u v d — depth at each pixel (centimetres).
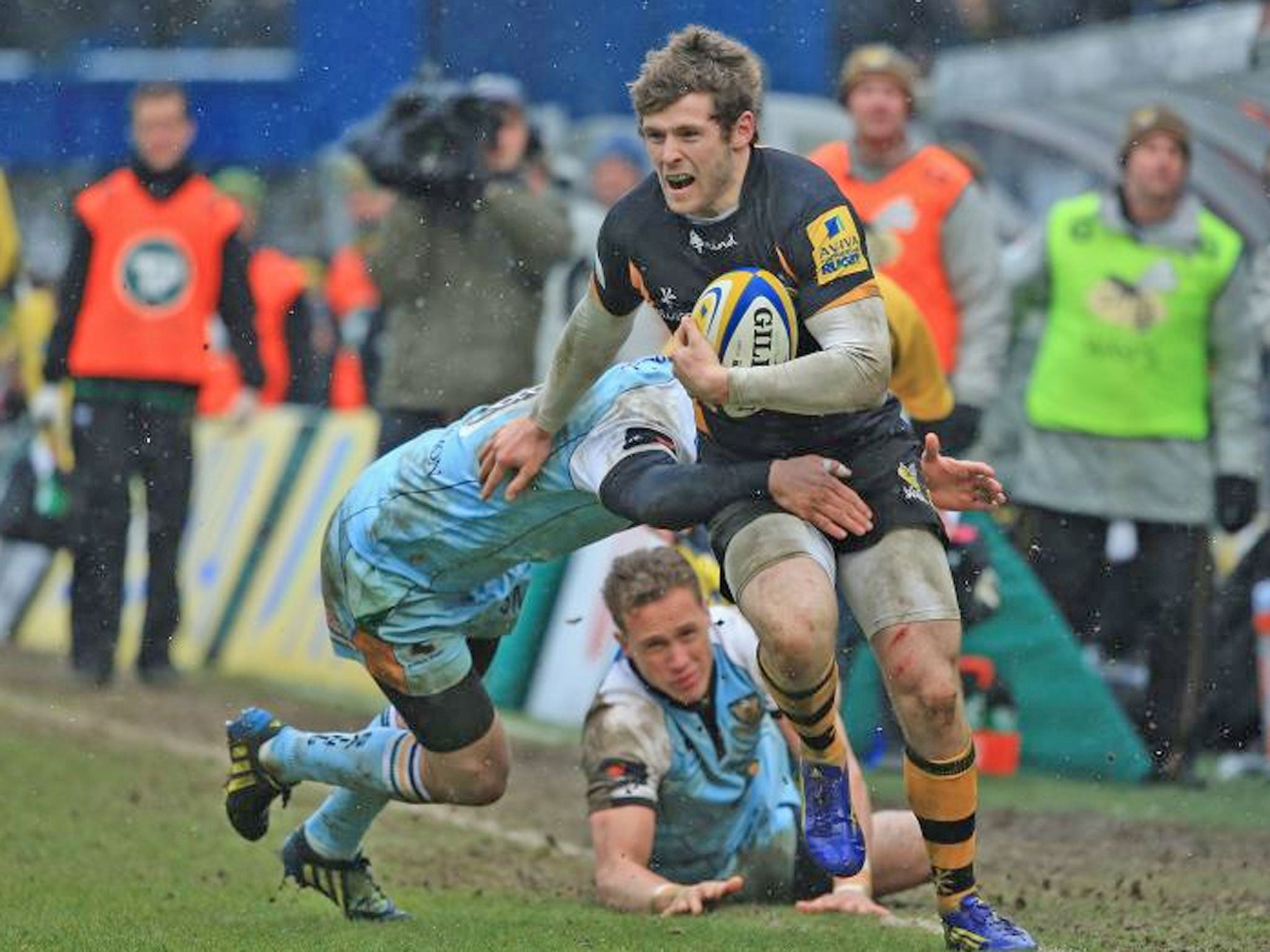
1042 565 3294
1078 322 3250
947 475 1791
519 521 1873
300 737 2027
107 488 3756
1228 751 3312
